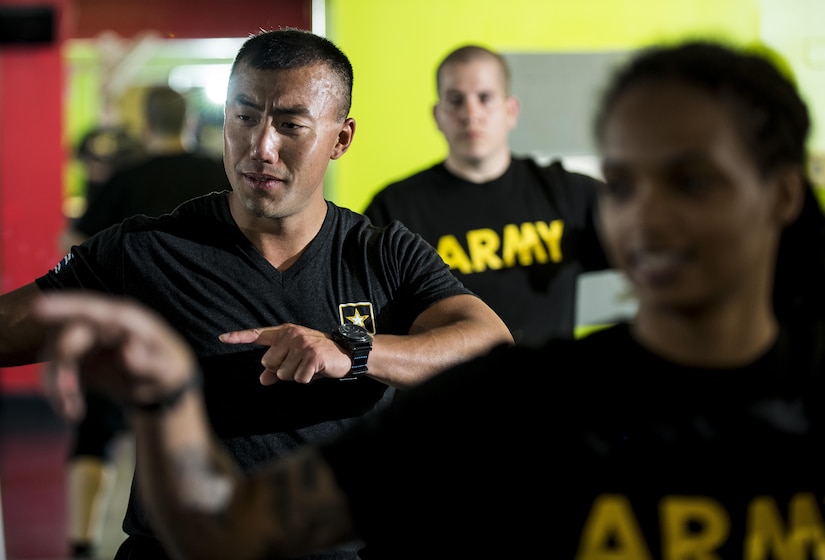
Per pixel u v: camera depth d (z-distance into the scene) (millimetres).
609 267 3361
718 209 898
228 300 1926
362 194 3633
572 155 3639
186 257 1938
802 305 1032
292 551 968
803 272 1028
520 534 966
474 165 3248
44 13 6309
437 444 965
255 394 1888
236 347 1892
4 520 4625
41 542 4305
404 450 965
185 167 4051
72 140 8523
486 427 967
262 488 962
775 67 955
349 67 2029
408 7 3582
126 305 830
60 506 4879
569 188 3334
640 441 959
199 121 5594
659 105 905
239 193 1908
